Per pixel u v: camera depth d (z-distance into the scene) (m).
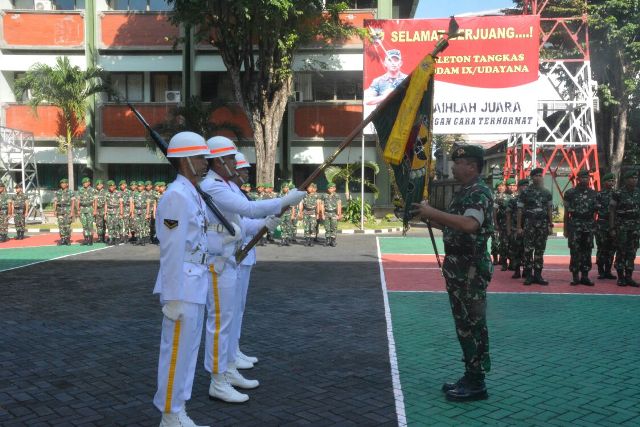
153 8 25.62
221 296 4.66
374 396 4.79
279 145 24.58
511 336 6.70
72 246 16.89
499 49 21.16
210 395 4.73
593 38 24.80
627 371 5.42
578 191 10.26
